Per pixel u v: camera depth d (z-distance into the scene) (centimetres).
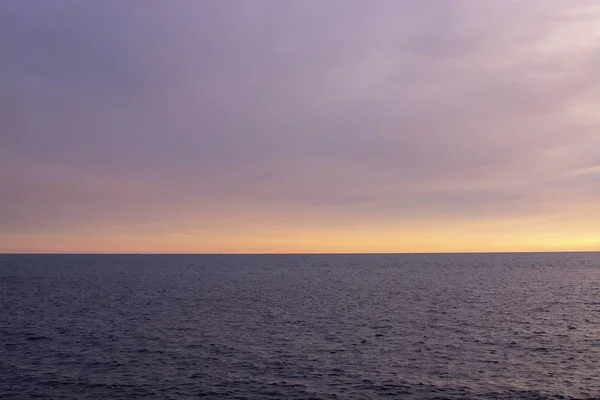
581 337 5341
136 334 5553
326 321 6450
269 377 3894
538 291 10456
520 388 3625
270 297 9456
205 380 3816
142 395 3484
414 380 3816
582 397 3434
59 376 3909
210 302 8600
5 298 9125
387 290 10919
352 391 3572
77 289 11144
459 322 6338
